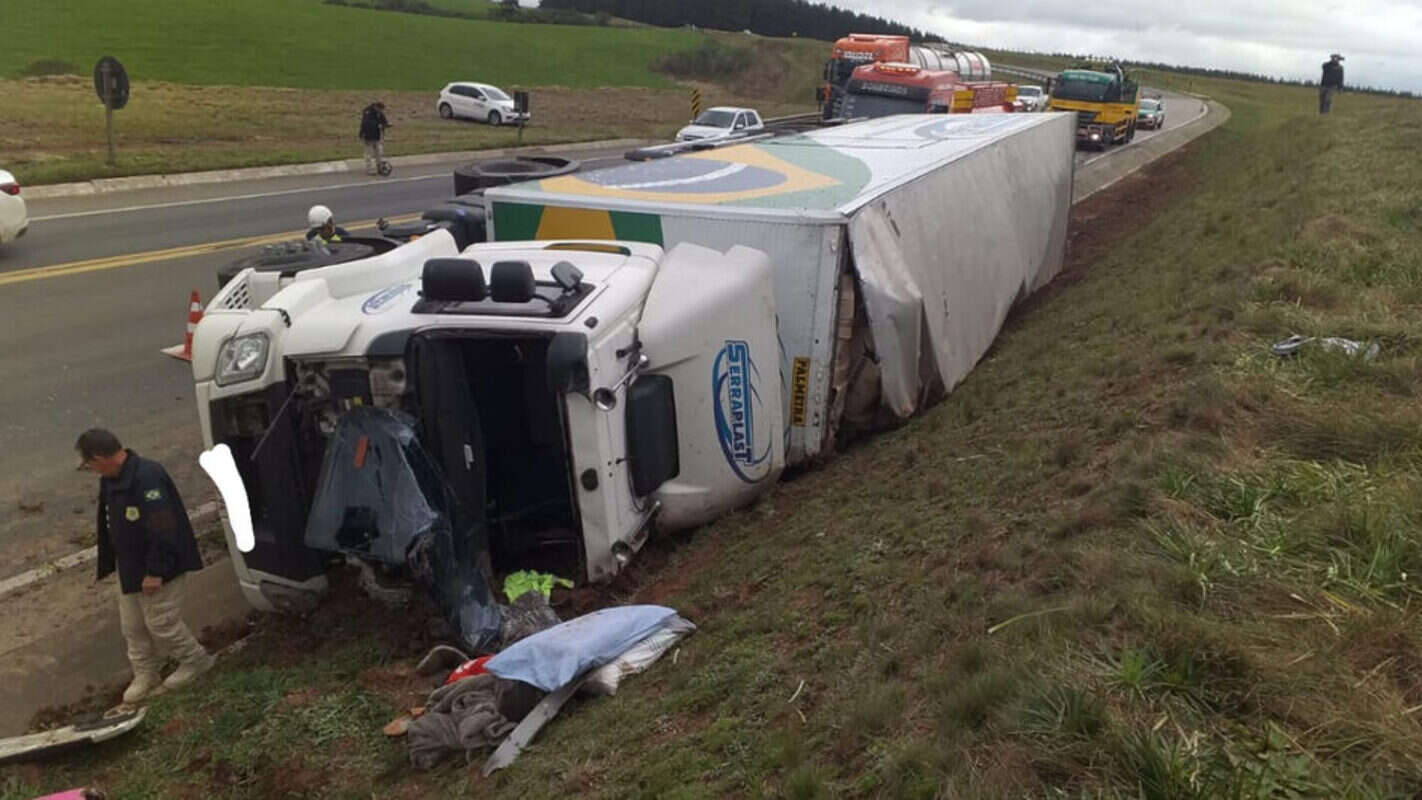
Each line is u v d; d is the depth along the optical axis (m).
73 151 22.47
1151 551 3.65
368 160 23.73
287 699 4.87
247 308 5.91
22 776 4.53
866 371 7.28
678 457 5.88
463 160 28.23
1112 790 2.48
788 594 4.69
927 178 8.38
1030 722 2.77
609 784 3.53
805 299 6.77
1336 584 3.27
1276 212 11.30
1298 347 5.72
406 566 5.20
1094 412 5.73
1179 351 6.21
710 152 9.78
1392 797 2.40
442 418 5.05
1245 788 2.42
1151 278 10.50
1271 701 2.74
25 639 5.81
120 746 4.72
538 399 5.71
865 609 4.20
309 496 5.35
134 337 10.60
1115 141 30.52
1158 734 2.62
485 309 5.18
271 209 18.05
